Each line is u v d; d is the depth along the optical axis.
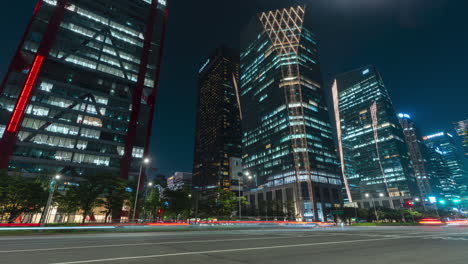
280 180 140.50
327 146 148.62
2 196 36.84
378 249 12.09
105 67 86.62
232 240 17.38
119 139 81.56
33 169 64.44
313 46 178.88
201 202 66.25
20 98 68.56
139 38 98.56
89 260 8.98
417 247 12.76
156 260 9.10
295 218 113.94
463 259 9.02
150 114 94.25
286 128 146.00
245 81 196.88
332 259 9.27
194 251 11.52
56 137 70.62
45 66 75.56
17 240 17.97
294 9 187.12
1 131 64.00
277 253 10.86
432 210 149.75
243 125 187.88
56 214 56.94
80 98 78.94
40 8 81.50
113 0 97.31
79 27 85.88
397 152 186.00
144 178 80.94
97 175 48.12
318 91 163.50
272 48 174.38
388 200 180.25
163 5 114.62
